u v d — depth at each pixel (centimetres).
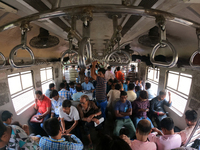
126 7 57
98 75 272
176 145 163
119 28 71
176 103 338
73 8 57
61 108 251
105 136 102
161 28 60
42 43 232
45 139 147
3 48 229
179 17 62
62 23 140
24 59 332
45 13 60
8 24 63
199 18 137
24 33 62
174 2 97
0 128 73
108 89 467
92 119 247
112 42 104
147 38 218
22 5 94
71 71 806
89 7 55
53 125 137
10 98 285
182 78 314
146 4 98
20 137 83
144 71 614
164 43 58
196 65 81
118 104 276
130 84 347
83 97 244
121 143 91
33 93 405
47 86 547
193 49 238
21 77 342
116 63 89
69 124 274
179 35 221
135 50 510
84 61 55
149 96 406
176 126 322
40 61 423
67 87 573
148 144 148
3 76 267
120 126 266
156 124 304
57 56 586
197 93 254
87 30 58
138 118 289
